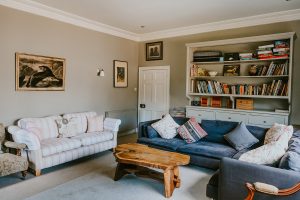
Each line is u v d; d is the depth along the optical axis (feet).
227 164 6.94
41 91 14.07
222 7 13.33
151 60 20.57
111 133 15.02
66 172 11.51
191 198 8.93
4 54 12.28
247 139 11.54
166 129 14.05
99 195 9.09
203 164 11.42
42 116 14.19
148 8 13.65
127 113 20.43
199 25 17.10
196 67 17.17
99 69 17.81
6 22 12.28
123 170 10.73
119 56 19.53
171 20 16.05
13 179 10.50
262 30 15.10
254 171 6.50
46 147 11.27
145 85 21.06
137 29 18.62
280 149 7.61
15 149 11.75
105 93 18.47
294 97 14.10
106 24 17.25
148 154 10.36
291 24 14.10
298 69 13.93
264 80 15.12
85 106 16.88
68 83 15.62
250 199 5.73
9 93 12.59
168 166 8.93
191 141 12.96
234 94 15.47
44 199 8.70
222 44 15.75
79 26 16.14
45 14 14.01
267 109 15.12
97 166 12.46
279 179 6.14
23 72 13.10
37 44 13.74
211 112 16.07
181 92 18.86
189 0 12.30
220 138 12.87
